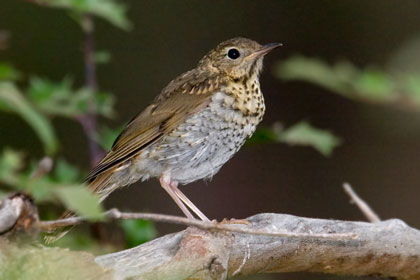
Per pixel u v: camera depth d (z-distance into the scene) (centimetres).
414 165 1800
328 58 1878
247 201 1816
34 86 1008
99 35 1894
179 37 1928
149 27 1927
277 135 1103
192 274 777
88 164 1750
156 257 777
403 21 1852
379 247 892
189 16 1945
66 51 1834
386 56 1844
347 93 888
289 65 898
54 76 1819
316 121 1834
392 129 1641
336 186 1820
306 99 1848
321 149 1099
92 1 1030
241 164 1838
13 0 1838
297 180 1834
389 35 1856
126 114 1852
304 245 868
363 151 1820
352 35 1872
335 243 877
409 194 1792
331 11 1897
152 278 759
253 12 1934
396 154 1808
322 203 1820
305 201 1830
